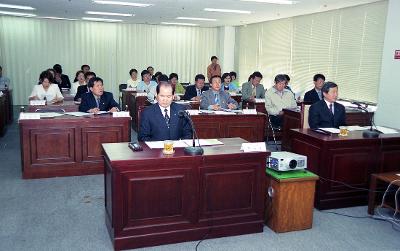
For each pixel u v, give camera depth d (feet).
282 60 28.73
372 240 9.50
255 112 16.88
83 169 14.02
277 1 20.22
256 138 17.04
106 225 9.78
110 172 8.67
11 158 16.39
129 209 8.41
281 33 28.68
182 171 8.65
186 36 36.68
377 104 18.61
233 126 16.58
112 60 35.29
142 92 24.13
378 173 11.53
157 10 25.14
